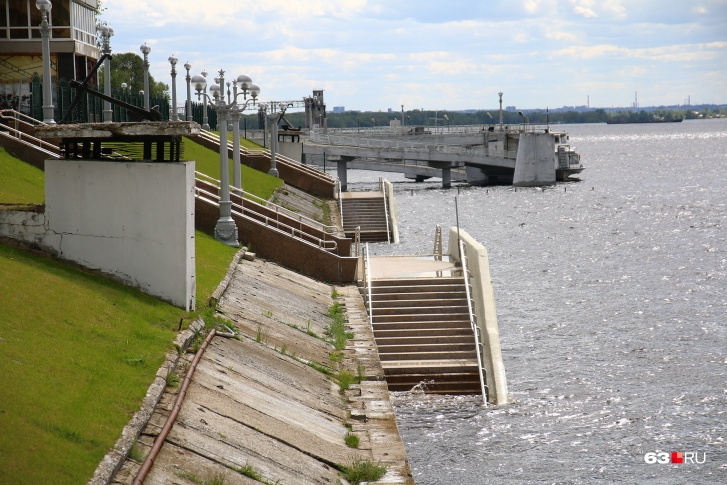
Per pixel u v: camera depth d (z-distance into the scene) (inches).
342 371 944.9
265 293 1190.9
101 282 866.8
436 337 1187.9
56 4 2268.7
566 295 1907.0
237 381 761.0
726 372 1283.2
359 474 649.6
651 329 1568.7
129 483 512.4
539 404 1117.1
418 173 5359.3
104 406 584.4
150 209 885.2
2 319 668.1
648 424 1056.2
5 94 2272.4
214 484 548.4
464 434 1000.9
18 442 491.8
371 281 1311.5
